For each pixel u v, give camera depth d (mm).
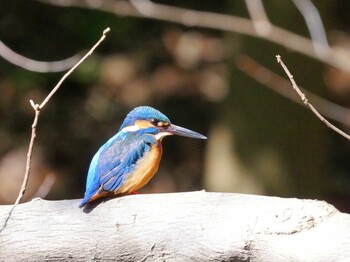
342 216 5594
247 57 12148
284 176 13539
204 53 16984
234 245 5664
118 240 5949
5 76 14984
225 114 14094
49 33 15188
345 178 15828
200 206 5879
